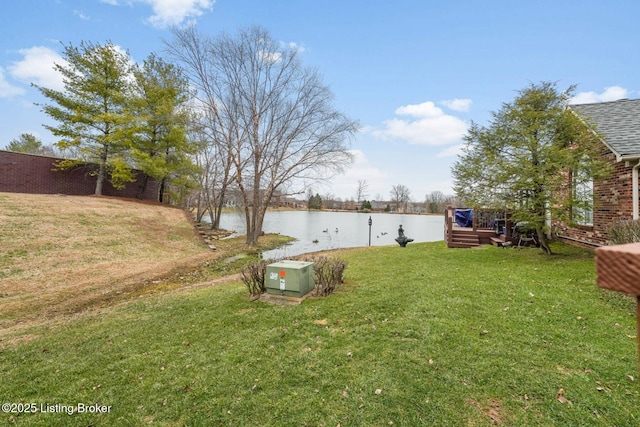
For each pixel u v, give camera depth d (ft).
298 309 15.85
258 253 46.14
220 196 76.02
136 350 12.48
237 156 53.42
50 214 39.96
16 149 98.02
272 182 54.65
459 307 14.64
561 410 7.77
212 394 9.18
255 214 54.60
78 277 27.66
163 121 57.88
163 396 9.25
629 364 9.51
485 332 11.98
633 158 22.80
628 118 27.76
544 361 9.86
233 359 11.11
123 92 56.59
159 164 58.44
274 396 8.91
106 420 8.40
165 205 64.18
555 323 12.59
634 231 18.11
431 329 12.39
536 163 25.26
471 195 29.22
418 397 8.51
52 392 9.84
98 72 53.83
